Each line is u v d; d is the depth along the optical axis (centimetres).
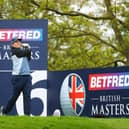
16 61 2311
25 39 2970
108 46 4991
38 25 2972
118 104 2814
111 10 4669
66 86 3000
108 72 2856
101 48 5053
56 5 4712
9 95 2950
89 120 2028
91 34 4806
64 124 1897
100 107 2872
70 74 2988
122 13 4669
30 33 2972
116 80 2827
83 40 4991
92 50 5003
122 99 2803
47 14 4694
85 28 4828
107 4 4688
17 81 2306
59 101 3016
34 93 3003
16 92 2320
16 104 2945
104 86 2862
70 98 2984
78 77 2961
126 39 4659
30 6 4684
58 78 3017
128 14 4650
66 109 2998
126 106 2786
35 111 3011
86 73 2928
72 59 5009
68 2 4788
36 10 4650
